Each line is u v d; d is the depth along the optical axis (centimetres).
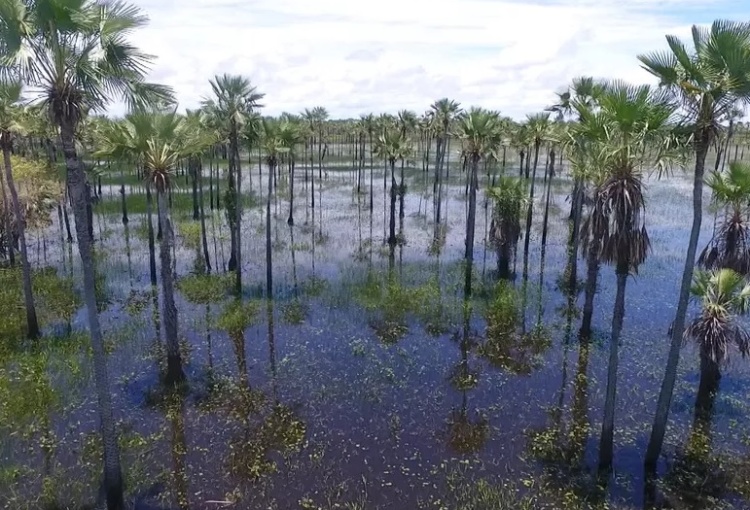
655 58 1282
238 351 2322
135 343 2356
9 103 2108
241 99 2845
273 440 1680
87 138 2491
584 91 2489
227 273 3422
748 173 1850
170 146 1938
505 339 2453
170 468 1534
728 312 1750
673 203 5838
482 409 1867
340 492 1440
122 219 5028
